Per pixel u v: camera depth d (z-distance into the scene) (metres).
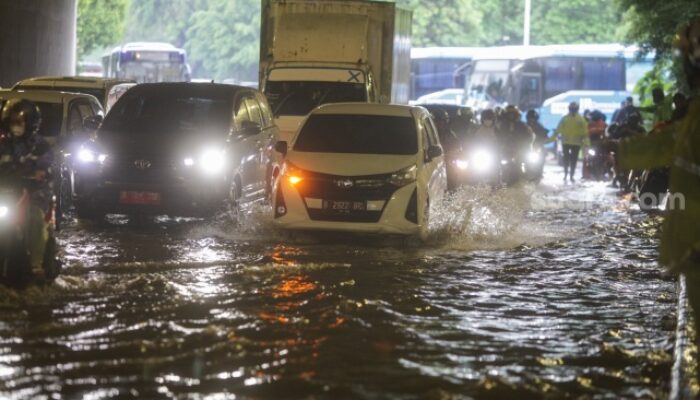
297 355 22.45
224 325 25.09
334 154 40.19
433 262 35.72
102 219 44.38
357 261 35.44
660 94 69.00
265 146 49.72
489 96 140.25
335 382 20.47
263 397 19.39
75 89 62.03
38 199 27.80
